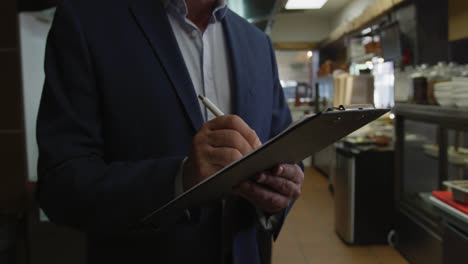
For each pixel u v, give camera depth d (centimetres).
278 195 58
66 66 58
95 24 60
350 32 488
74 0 61
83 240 213
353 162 294
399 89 289
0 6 199
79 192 52
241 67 73
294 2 447
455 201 165
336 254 287
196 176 48
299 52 749
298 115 654
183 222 60
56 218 56
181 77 63
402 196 288
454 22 270
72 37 58
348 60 474
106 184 52
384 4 345
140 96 60
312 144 48
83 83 58
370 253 288
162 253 62
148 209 52
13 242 200
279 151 43
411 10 309
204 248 65
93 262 65
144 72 61
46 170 55
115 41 60
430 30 296
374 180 296
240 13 250
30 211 207
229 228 67
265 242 76
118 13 62
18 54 203
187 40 70
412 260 265
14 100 205
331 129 44
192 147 50
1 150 206
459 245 160
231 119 51
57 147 55
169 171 53
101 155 60
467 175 238
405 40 316
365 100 378
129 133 60
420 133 280
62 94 58
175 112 62
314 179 543
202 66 71
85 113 58
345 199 305
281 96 88
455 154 221
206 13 73
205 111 71
